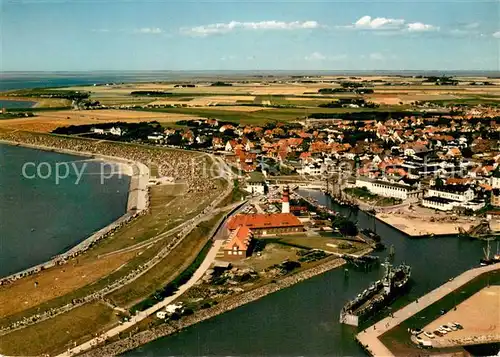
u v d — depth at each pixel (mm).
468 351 155000
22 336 161375
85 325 169375
